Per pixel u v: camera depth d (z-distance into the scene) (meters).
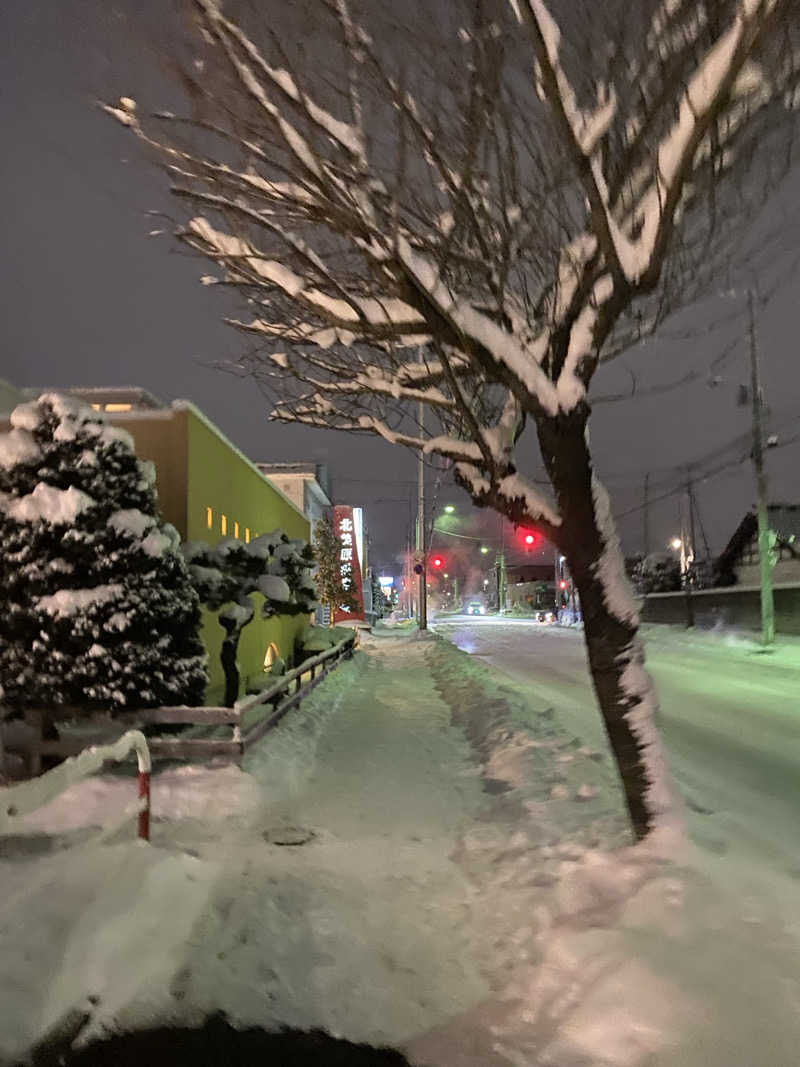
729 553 45.62
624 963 3.76
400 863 5.78
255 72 4.38
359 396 6.98
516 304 6.11
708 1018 3.32
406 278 5.18
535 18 3.82
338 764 9.27
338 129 4.62
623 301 4.82
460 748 10.25
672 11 4.15
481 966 4.18
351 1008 3.80
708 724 12.64
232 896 5.00
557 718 11.91
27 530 7.99
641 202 5.00
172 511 11.32
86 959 3.98
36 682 7.82
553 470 5.32
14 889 4.57
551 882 5.01
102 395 17.45
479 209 5.25
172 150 4.87
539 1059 3.30
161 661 8.26
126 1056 3.44
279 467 40.88
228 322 6.39
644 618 48.84
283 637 20.41
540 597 99.19
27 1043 3.46
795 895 4.55
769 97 4.23
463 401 5.41
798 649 26.64
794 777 8.83
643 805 5.21
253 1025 3.65
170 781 7.69
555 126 4.29
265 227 5.15
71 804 7.18
